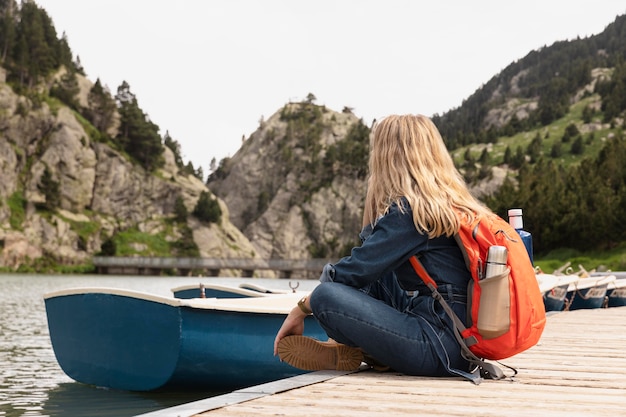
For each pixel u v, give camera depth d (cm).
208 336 574
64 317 659
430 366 334
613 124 19650
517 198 8375
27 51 13688
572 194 7562
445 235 329
